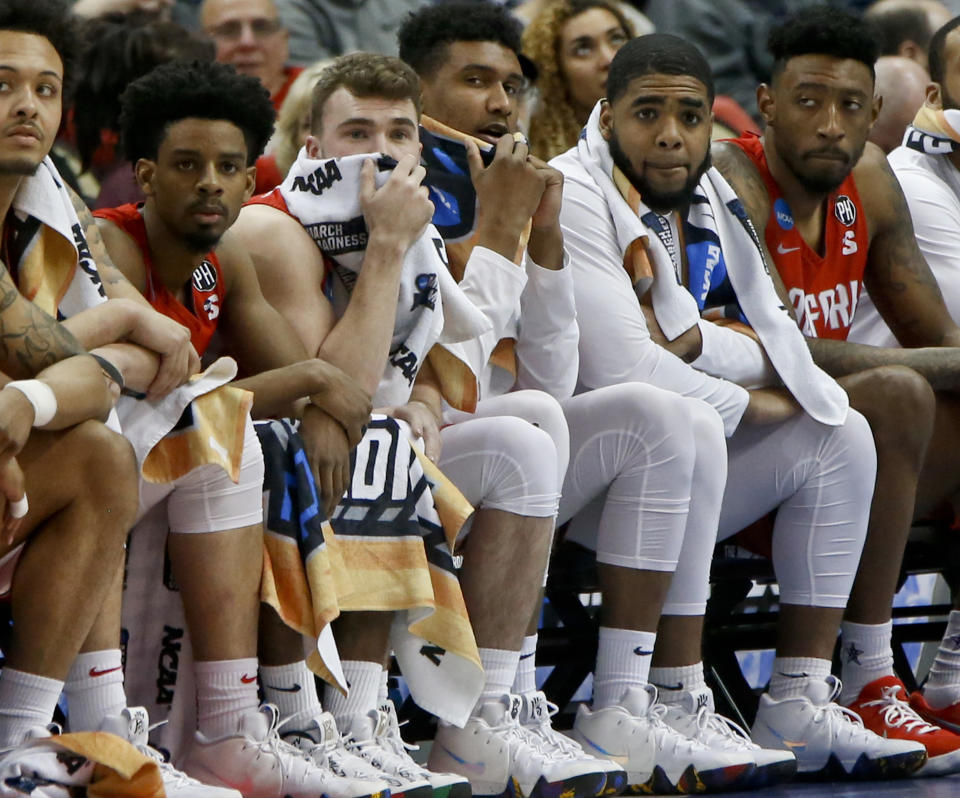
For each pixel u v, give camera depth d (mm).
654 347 11945
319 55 17469
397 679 12297
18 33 8711
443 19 12797
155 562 9336
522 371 11805
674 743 10781
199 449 8875
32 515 8148
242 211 10891
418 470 9836
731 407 12008
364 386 10250
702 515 11312
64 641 8211
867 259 14609
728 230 12898
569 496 11383
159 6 16219
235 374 9531
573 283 12008
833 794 10961
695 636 11422
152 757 8477
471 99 12672
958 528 14070
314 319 10609
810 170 13625
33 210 9094
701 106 12242
